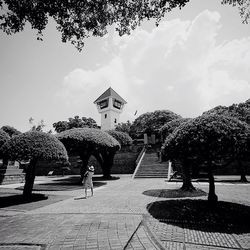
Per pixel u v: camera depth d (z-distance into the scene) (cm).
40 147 827
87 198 885
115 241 395
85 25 598
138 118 4038
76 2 534
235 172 1981
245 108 1720
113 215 581
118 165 2505
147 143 2719
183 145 604
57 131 4106
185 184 1032
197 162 756
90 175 952
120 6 581
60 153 889
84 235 427
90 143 1490
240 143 572
